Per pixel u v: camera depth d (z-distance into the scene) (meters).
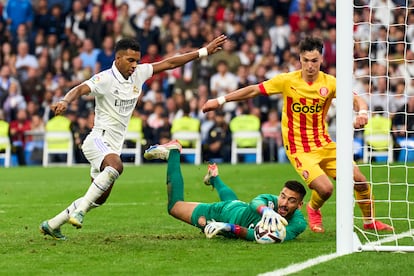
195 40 36.75
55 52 36.69
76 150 33.94
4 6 37.69
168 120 33.88
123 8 37.44
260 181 24.56
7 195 21.73
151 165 32.75
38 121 34.25
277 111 34.34
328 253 12.63
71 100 13.54
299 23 37.28
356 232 15.05
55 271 11.45
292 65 35.69
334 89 15.04
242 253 12.67
